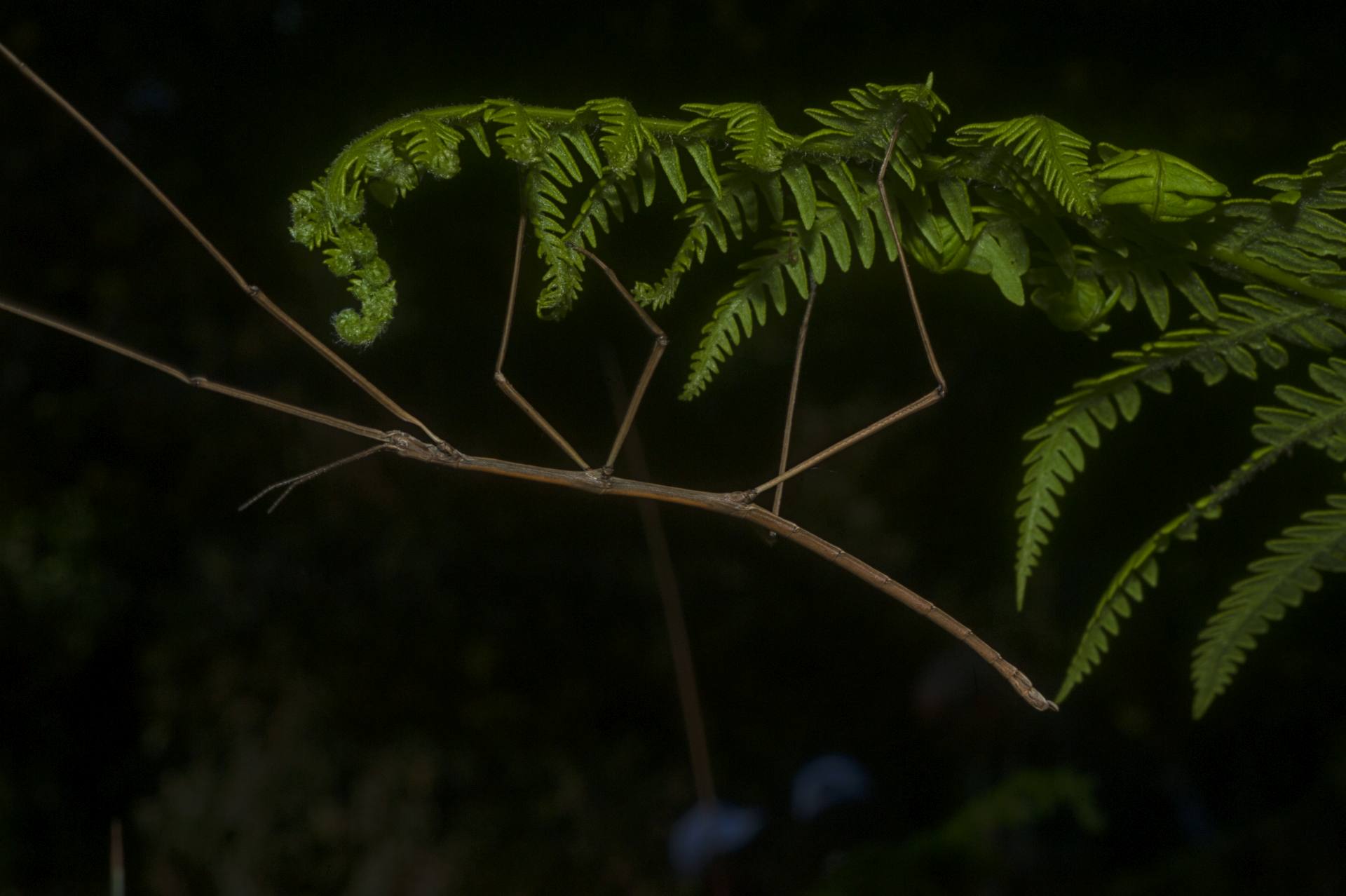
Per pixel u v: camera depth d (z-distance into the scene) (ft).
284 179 33.32
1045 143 5.87
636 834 36.91
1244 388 24.20
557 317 6.20
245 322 35.83
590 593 38.22
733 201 6.50
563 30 29.66
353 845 36.11
